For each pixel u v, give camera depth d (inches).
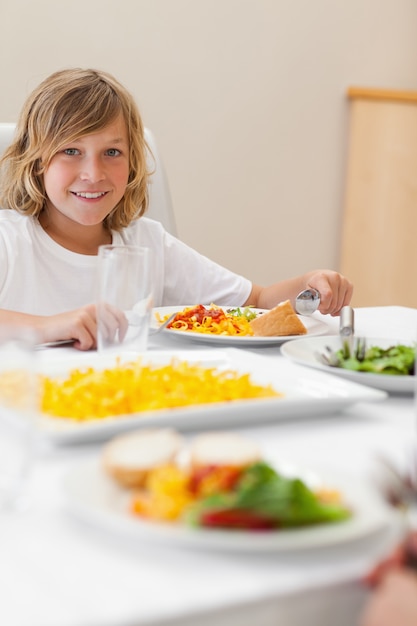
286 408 36.0
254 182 134.6
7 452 26.5
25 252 73.1
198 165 129.3
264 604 22.0
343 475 28.2
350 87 139.6
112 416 34.5
